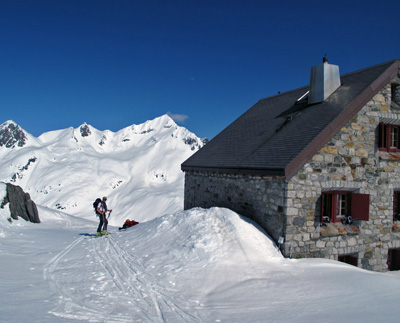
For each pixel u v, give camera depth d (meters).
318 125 10.73
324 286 6.89
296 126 11.93
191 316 5.39
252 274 7.73
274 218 10.06
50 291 6.20
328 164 10.39
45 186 188.50
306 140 10.20
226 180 12.97
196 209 11.84
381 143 11.48
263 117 15.91
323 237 10.24
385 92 11.75
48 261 8.97
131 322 5.00
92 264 8.66
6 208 17.56
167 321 5.14
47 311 5.05
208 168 13.86
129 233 12.60
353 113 10.77
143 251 9.74
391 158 11.66
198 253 8.75
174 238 10.17
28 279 6.95
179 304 5.98
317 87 12.89
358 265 10.94
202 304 6.03
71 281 7.04
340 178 10.61
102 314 5.23
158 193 166.88
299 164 9.65
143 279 7.39
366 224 11.11
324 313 5.34
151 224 12.41
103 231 13.58
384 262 11.51
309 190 10.02
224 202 13.00
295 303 5.92
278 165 9.73
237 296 6.40
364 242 11.05
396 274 11.06
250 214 11.28
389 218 11.69
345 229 10.63
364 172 11.12
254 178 11.16
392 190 11.80
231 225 9.98
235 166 11.68
